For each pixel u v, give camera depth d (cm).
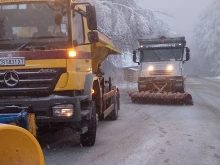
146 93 1470
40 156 345
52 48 586
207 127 883
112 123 967
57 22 598
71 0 609
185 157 594
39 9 609
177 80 1570
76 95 600
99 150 646
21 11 611
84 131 623
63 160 579
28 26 602
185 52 1605
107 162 566
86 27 690
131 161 570
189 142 709
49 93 577
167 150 643
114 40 2222
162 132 818
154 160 575
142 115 1125
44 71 573
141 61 1625
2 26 603
